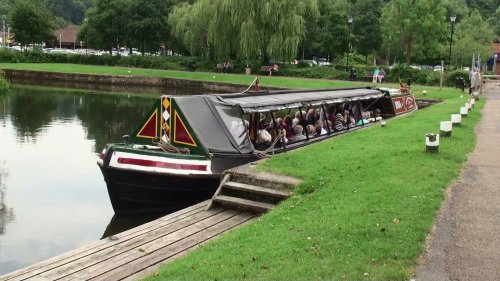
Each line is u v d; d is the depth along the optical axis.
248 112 13.35
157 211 11.56
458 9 92.00
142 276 6.77
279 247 6.66
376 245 6.44
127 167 11.27
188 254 7.10
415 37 57.12
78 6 165.62
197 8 52.81
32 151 19.11
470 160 11.58
